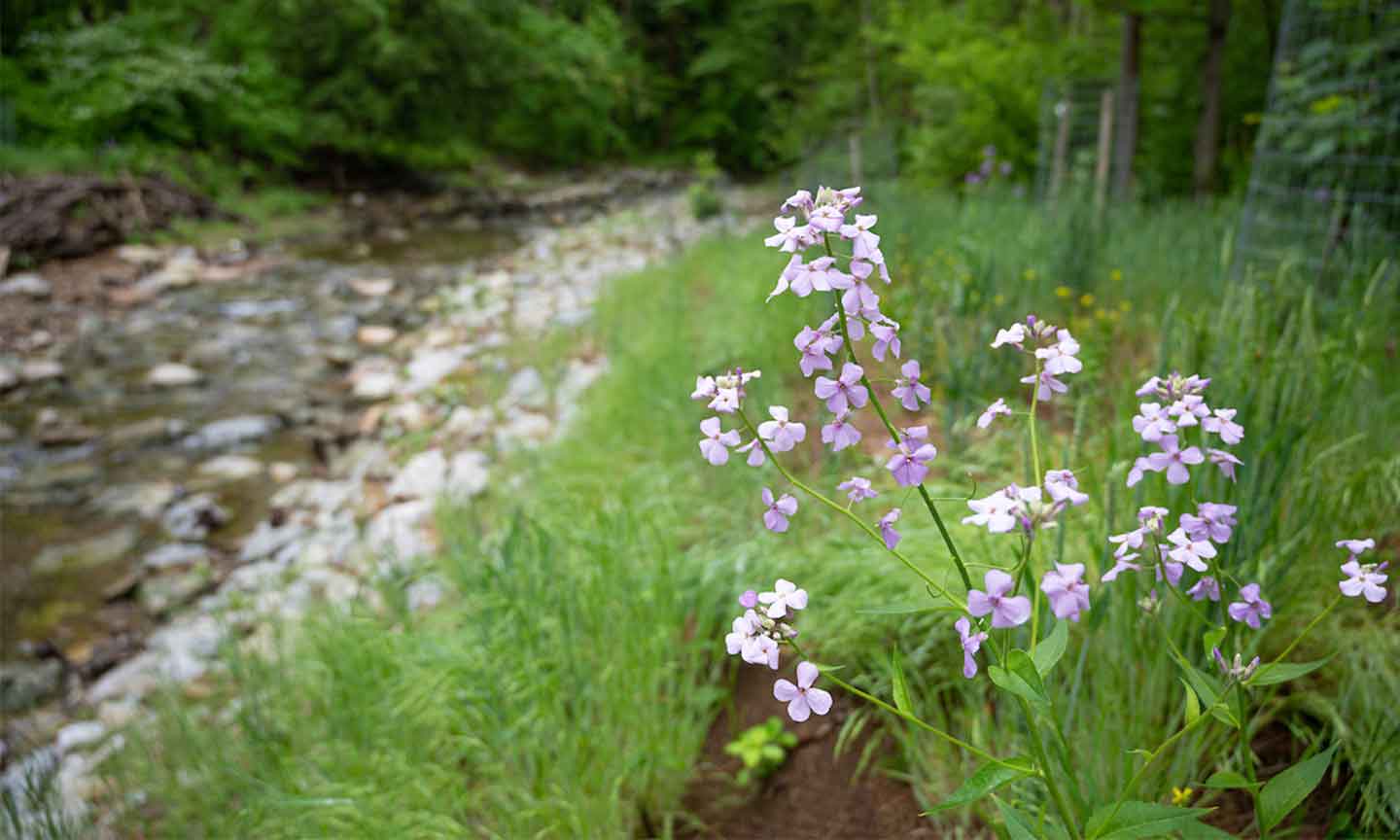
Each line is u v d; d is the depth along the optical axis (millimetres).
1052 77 9250
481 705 2311
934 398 3760
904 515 2861
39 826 2338
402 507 4531
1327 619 2100
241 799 2438
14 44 13320
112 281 9141
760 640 1147
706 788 2383
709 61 21344
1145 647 1969
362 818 2078
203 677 3398
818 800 2266
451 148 17016
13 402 6305
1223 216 6000
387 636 2691
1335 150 4809
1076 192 6152
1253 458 1919
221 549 4488
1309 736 1945
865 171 11406
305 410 6215
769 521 1283
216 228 11500
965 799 1229
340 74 14773
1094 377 3051
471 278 9789
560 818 2156
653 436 4262
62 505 4934
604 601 2664
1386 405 2848
